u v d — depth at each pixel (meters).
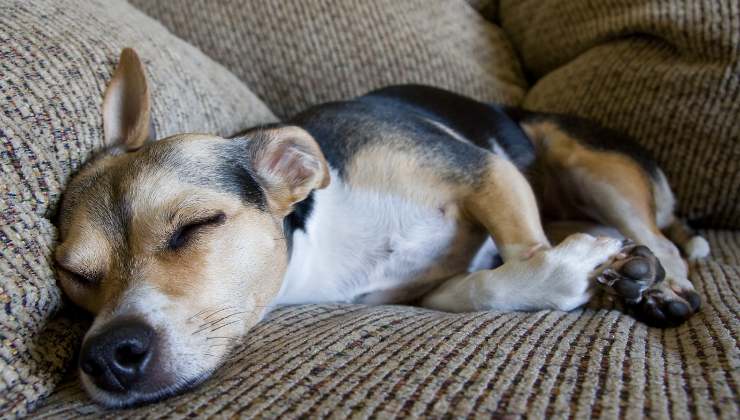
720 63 1.84
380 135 1.65
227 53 2.42
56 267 1.20
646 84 2.02
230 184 1.34
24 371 1.02
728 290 1.40
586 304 1.41
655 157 2.03
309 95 2.43
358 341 1.12
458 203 1.62
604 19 2.21
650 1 2.01
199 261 1.22
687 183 1.98
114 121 1.48
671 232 1.97
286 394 0.93
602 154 1.97
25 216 1.14
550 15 2.45
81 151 1.34
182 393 1.07
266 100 2.47
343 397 0.91
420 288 1.71
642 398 0.86
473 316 1.28
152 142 1.41
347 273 1.63
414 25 2.44
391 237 1.62
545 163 2.15
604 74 2.16
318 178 1.49
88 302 1.22
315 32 2.38
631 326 1.21
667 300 1.28
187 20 2.42
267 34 2.39
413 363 1.01
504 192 1.57
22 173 1.17
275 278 1.39
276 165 1.49
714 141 1.90
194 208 1.25
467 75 2.48
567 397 0.87
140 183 1.25
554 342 1.09
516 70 2.68
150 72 1.66
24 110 1.21
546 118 2.17
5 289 1.04
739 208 1.93
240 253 1.29
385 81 2.41
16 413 0.98
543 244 1.50
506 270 1.45
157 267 1.19
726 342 1.05
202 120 1.80
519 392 0.89
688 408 0.83
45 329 1.13
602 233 1.99
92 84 1.43
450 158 1.63
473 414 0.84
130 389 1.04
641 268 1.31
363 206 1.62
